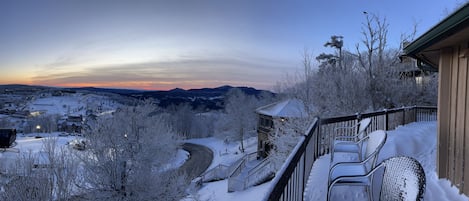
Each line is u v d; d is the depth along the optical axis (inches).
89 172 358.0
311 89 753.0
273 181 59.9
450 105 153.1
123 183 374.0
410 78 810.8
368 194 115.4
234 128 1524.4
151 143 400.2
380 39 802.8
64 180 312.7
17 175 287.7
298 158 91.0
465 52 131.8
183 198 428.1
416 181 73.7
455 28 107.0
